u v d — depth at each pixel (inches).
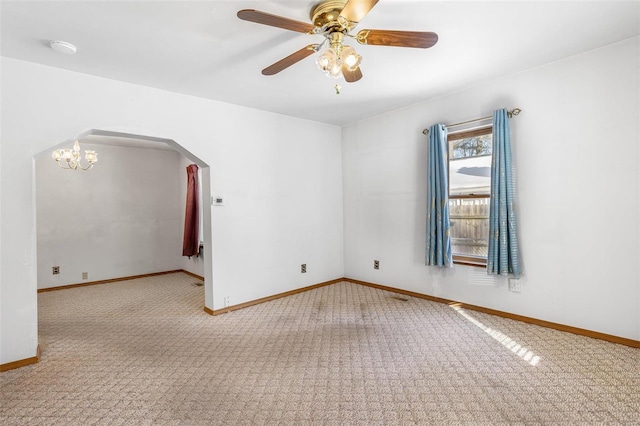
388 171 169.3
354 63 72.1
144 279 221.8
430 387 82.7
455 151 145.3
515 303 125.3
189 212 219.8
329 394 80.7
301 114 168.1
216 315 141.9
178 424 70.5
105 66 106.7
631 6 79.8
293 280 171.9
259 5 75.8
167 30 86.0
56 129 106.0
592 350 99.0
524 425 68.1
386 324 125.3
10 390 84.2
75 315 144.1
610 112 101.6
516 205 122.9
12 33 85.4
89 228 209.3
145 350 107.2
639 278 98.1
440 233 141.7
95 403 78.4
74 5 74.1
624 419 68.9
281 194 167.0
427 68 114.9
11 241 96.8
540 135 116.3
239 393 81.7
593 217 105.8
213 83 123.3
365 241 182.9
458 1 76.5
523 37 94.5
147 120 125.1
